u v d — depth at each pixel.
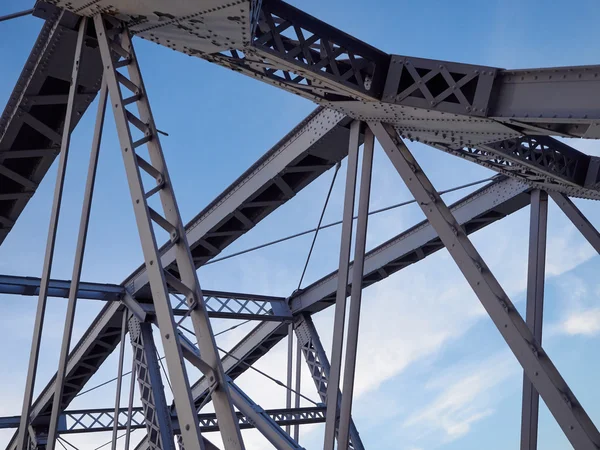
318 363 18.92
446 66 9.46
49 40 10.43
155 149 8.12
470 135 9.98
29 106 12.04
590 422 8.36
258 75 9.69
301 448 16.78
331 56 9.59
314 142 12.90
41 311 8.83
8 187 14.00
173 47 9.40
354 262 10.43
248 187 14.61
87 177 8.62
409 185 10.19
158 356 18.38
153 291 7.12
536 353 8.73
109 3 8.68
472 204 15.45
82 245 8.47
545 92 8.47
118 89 8.35
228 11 7.92
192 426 6.41
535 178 12.39
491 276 9.23
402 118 10.27
